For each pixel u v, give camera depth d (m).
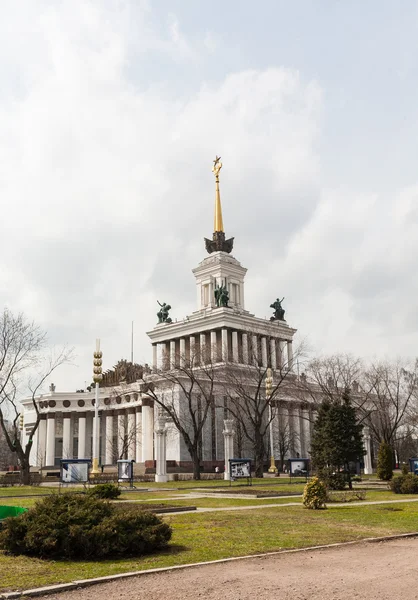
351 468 51.88
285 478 66.25
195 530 19.94
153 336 131.88
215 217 141.12
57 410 122.44
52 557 14.83
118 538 14.92
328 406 48.69
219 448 96.81
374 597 11.03
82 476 43.22
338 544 17.03
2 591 11.60
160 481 60.50
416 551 16.06
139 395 109.31
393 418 94.56
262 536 18.52
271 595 11.27
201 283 136.62
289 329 129.38
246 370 93.88
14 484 57.31
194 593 11.48
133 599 11.13
